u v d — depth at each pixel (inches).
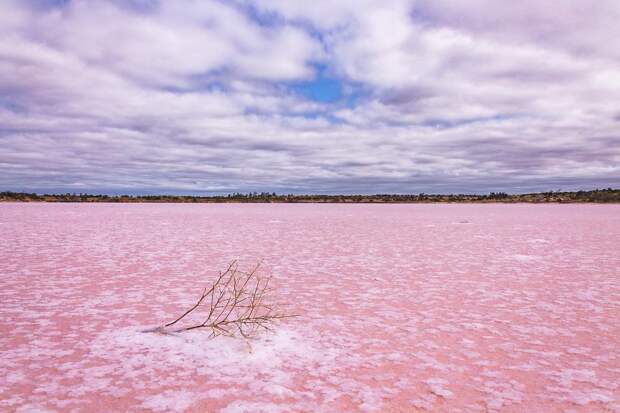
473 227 769.6
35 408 107.5
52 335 161.9
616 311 199.5
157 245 455.8
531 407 109.9
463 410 108.4
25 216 1097.4
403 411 107.8
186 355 143.6
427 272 303.1
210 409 108.3
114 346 151.1
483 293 237.1
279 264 335.3
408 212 1638.8
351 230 689.0
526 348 151.6
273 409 108.4
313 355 144.9
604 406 110.5
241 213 1446.9
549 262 348.8
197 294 230.5
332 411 107.7
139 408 108.3
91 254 381.1
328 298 225.6
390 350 149.8
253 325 173.3
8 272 290.8
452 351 148.9
